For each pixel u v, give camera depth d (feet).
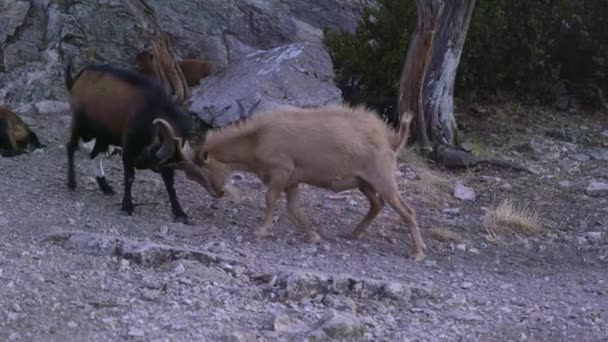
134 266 31.14
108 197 40.86
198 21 61.36
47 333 25.27
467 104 58.75
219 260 32.07
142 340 25.25
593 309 31.30
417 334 27.48
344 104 51.34
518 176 49.70
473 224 42.11
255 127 35.96
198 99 52.21
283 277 30.17
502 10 57.98
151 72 54.44
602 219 43.91
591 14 59.31
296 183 36.35
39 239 33.65
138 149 37.50
